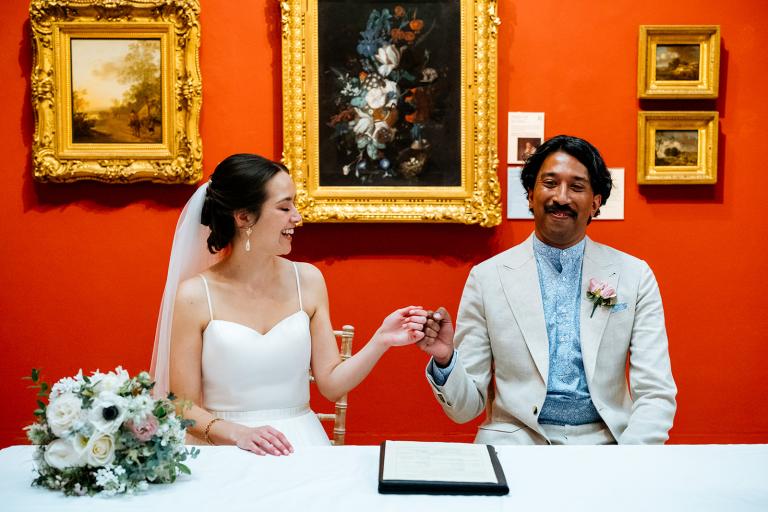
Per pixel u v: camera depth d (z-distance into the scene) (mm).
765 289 3488
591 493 1556
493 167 3367
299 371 2521
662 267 3482
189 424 1653
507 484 1570
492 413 2545
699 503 1497
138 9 3311
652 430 2271
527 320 2457
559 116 3451
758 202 3475
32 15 3279
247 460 1790
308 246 3449
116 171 3318
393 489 1549
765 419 3498
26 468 1739
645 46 3391
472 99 3373
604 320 2434
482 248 3463
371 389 3479
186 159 3324
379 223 3447
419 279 3467
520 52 3439
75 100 3340
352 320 3459
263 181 2432
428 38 3383
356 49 3377
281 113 3426
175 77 3324
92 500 1514
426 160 3402
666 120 3408
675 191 3471
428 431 3486
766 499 1521
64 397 1556
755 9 3436
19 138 3375
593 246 2564
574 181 2447
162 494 1545
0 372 3406
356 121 3391
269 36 3406
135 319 3430
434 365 2289
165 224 3422
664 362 2396
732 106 3455
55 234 3406
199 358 2465
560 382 2422
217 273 2545
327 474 1679
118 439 1563
